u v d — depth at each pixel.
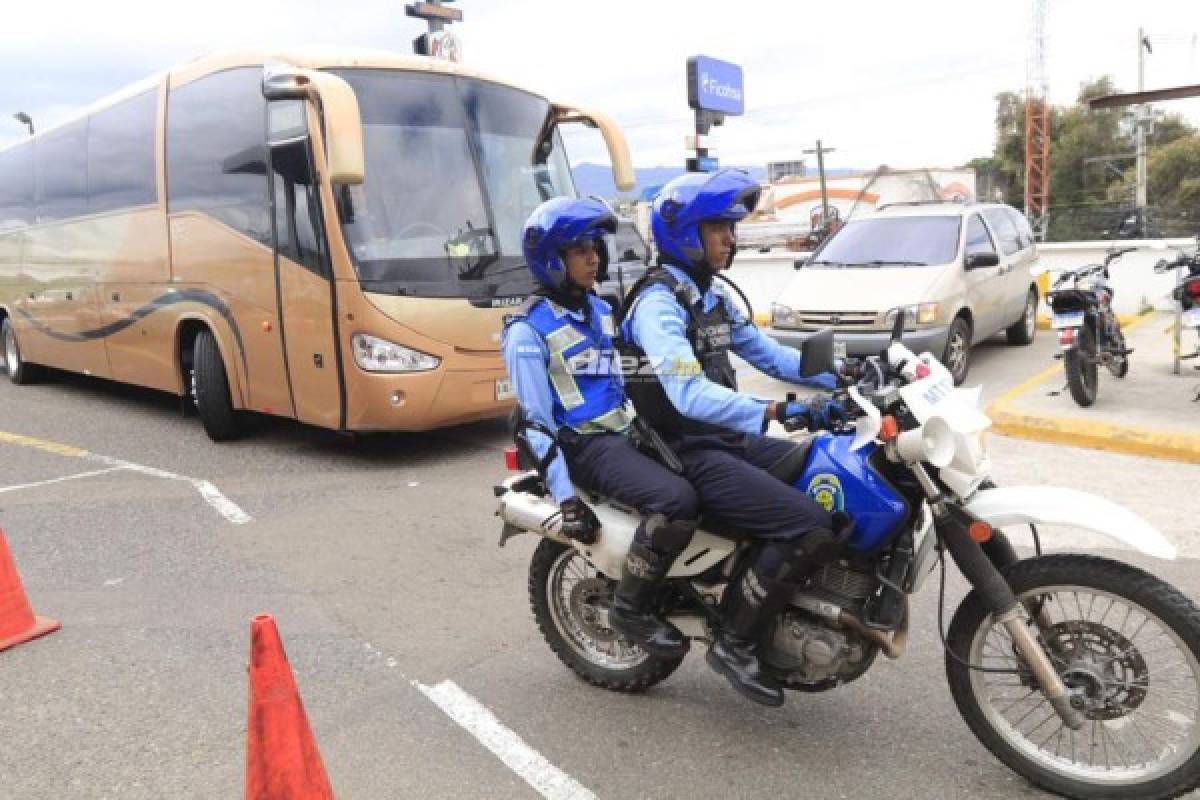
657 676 3.61
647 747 3.32
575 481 3.36
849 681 3.11
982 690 3.01
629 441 3.30
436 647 4.18
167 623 4.51
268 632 2.55
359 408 6.98
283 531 5.84
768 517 2.96
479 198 7.50
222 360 8.26
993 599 2.81
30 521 6.16
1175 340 8.92
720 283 3.38
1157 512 5.36
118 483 7.07
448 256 7.16
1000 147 58.72
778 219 44.75
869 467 2.90
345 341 6.91
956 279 9.24
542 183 8.11
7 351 12.71
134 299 9.30
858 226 10.47
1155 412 7.32
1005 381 9.44
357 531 5.80
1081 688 2.82
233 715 3.66
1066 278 8.32
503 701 3.68
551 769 3.21
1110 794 2.82
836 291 9.24
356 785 3.15
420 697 3.73
